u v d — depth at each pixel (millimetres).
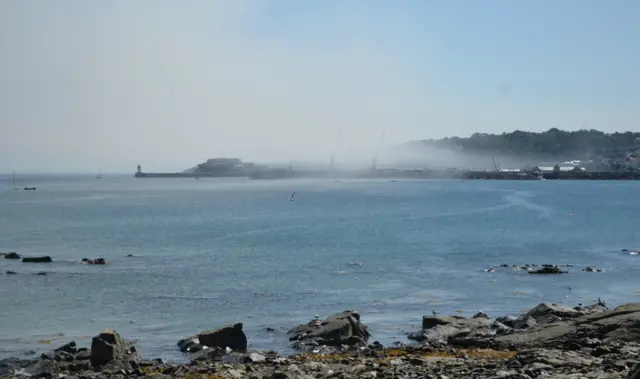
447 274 52875
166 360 26000
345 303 40688
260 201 178750
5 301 41625
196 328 33906
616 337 23359
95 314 37656
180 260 62156
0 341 31094
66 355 26141
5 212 142250
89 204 174375
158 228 99875
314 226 100062
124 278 51156
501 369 18172
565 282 48875
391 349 26375
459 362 20578
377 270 55094
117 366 23609
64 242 80812
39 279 50844
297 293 44250
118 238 84938
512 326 30312
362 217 118812
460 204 161000
